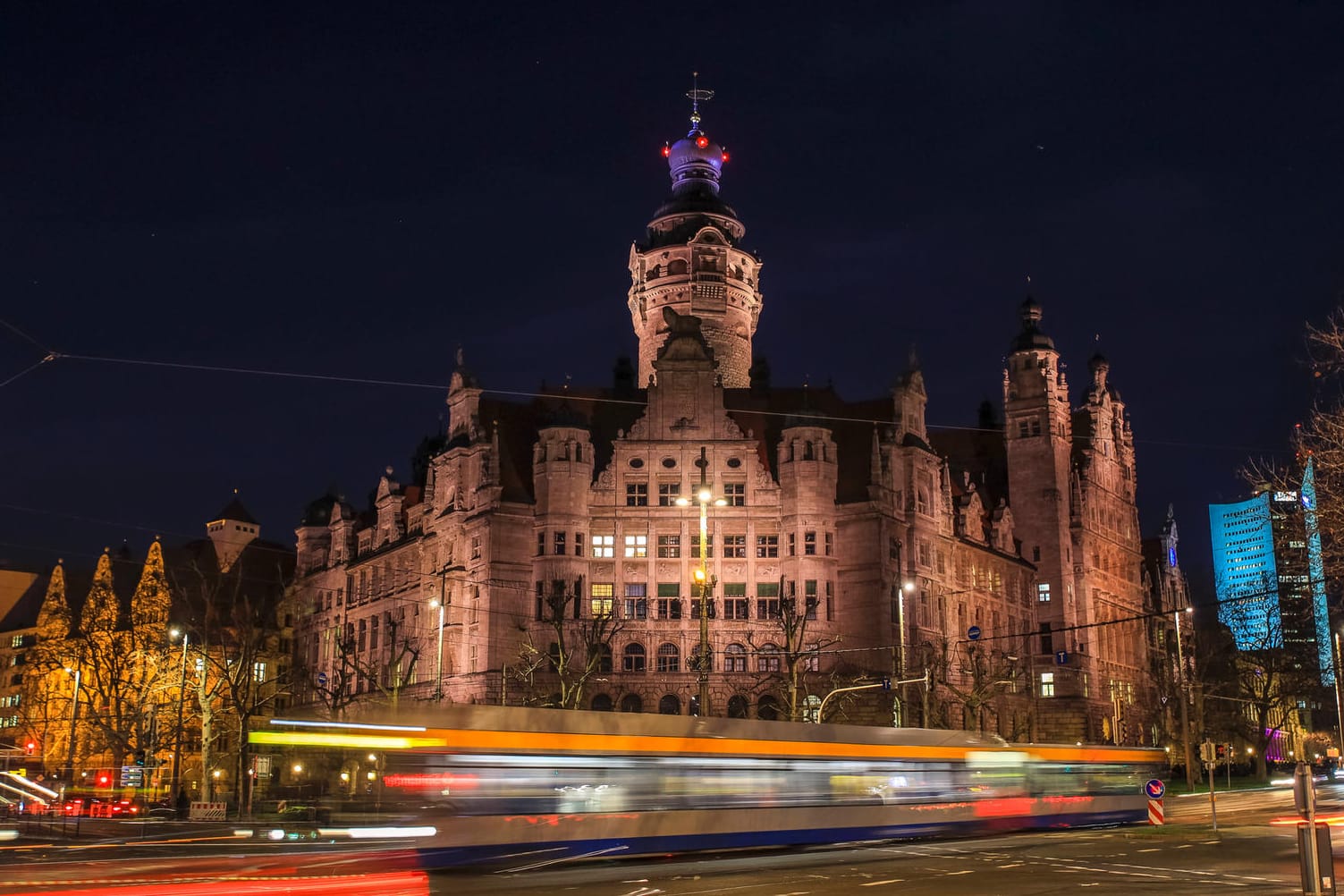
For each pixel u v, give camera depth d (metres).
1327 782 119.12
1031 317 136.12
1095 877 35.88
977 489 131.75
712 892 31.58
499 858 33.81
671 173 137.00
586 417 108.69
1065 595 128.75
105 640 123.62
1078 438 144.12
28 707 139.12
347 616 126.25
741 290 129.50
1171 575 165.88
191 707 111.75
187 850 38.97
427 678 107.00
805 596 99.00
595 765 36.69
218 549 155.88
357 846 31.69
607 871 36.47
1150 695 140.50
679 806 38.75
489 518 99.62
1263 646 113.88
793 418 102.44
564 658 84.50
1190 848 46.03
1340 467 40.62
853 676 95.88
